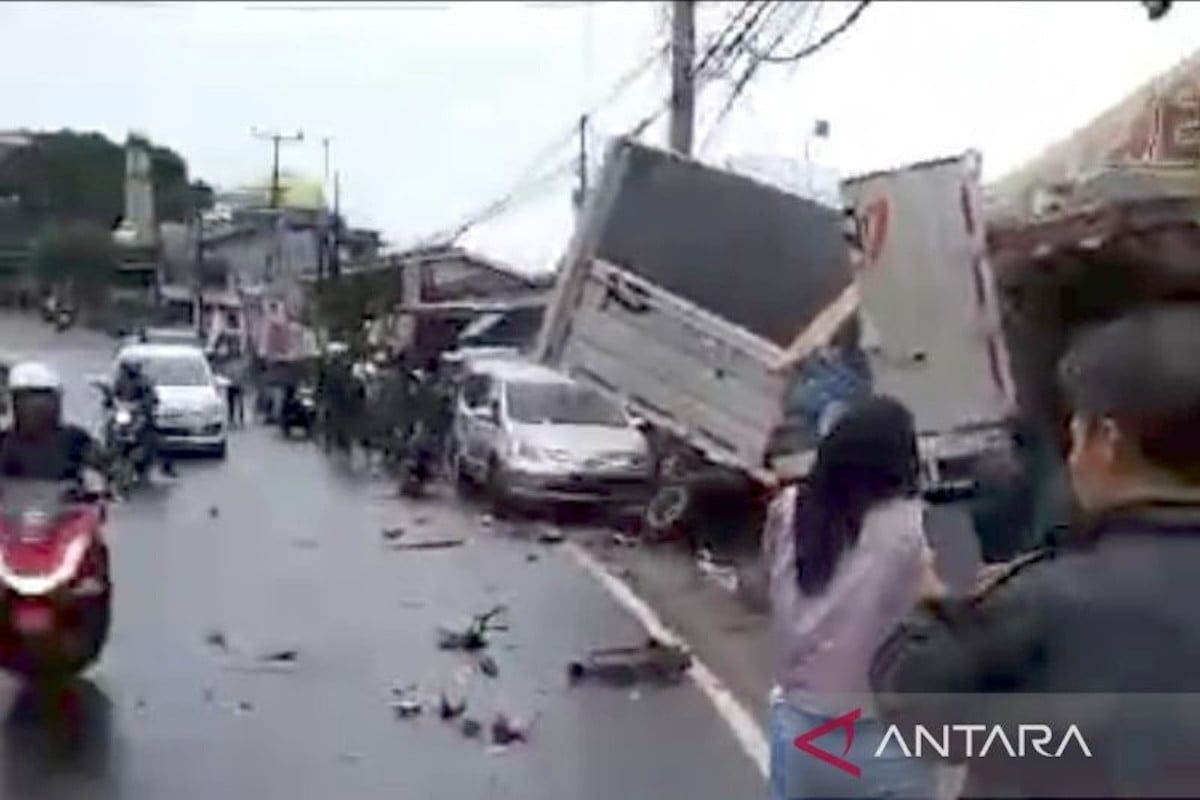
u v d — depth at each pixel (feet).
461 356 103.19
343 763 31.35
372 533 69.62
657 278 58.75
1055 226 34.53
